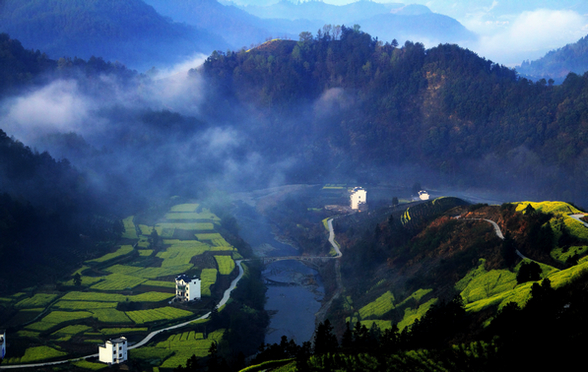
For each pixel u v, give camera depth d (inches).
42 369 5669.3
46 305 7268.7
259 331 7470.5
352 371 4847.4
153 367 5900.6
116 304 7421.3
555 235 6840.6
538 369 4215.1
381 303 7544.3
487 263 6914.4
